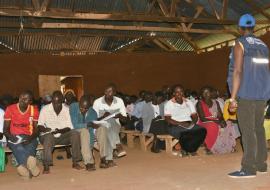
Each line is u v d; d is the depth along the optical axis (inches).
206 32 438.0
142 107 319.0
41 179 209.6
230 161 234.1
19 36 498.0
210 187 169.3
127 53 534.6
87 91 521.3
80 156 236.8
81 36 520.7
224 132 267.9
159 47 597.6
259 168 186.5
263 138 183.9
